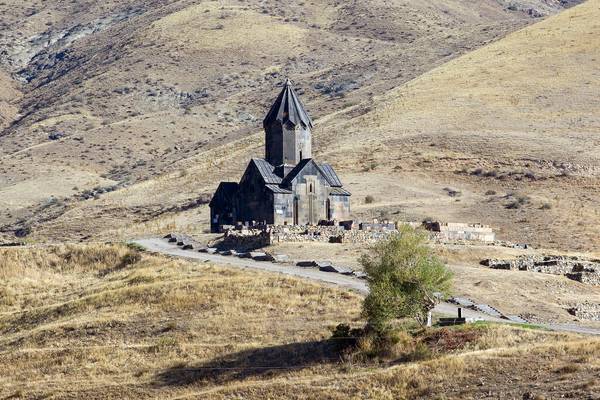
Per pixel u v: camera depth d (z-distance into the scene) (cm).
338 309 16700
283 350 15112
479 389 12200
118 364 15862
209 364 15138
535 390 11850
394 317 15000
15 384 15650
